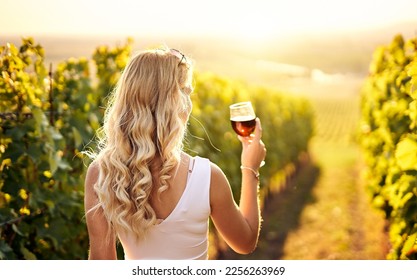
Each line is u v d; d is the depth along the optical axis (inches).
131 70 85.7
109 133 87.0
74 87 186.9
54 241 160.4
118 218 84.0
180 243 85.0
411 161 145.1
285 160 586.6
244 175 97.3
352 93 3193.9
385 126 249.1
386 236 296.0
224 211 88.2
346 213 429.7
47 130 154.3
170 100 84.2
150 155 82.8
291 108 657.6
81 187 177.2
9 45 151.3
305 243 353.4
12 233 151.2
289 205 486.9
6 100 152.2
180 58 87.2
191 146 264.4
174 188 85.0
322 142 1223.5
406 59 241.4
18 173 150.6
